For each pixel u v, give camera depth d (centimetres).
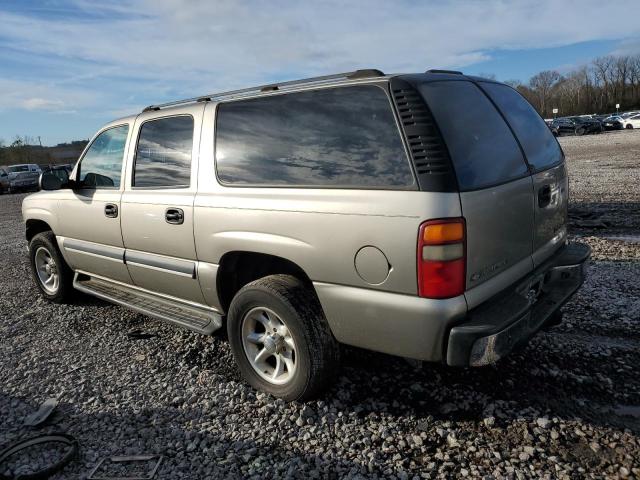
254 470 261
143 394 343
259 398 327
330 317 290
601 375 325
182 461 271
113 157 436
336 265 277
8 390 358
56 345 432
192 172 358
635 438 265
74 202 466
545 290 330
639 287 470
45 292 550
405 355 266
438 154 248
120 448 285
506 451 262
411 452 267
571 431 274
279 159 308
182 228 359
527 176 303
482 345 246
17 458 279
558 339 376
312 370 298
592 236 687
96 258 457
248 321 329
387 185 259
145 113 416
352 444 277
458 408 302
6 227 1228
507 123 312
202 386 349
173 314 393
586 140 3103
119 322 479
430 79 279
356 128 276
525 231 300
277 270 342
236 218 322
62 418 319
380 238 257
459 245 245
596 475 241
